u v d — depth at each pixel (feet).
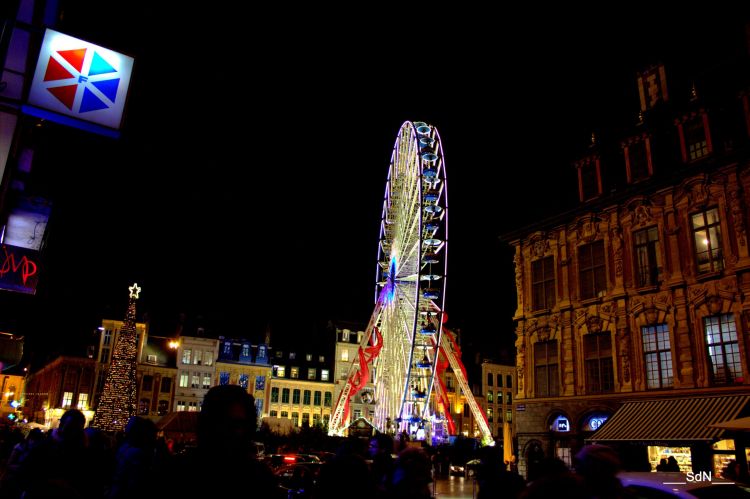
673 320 91.25
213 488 12.37
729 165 87.56
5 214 48.14
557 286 111.14
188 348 274.77
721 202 88.33
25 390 324.60
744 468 60.70
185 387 268.62
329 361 310.24
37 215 49.55
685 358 88.48
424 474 18.79
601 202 104.83
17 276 46.39
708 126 93.40
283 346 307.58
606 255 103.30
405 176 148.87
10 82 41.68
